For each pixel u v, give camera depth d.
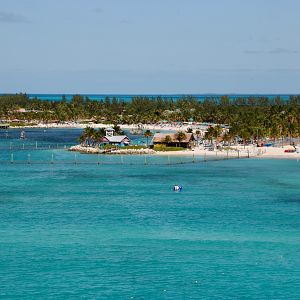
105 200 167.25
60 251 112.94
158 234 126.31
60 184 198.62
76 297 90.00
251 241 121.06
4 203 161.12
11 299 89.19
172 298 89.94
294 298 90.38
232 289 93.81
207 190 186.50
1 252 112.06
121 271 101.56
